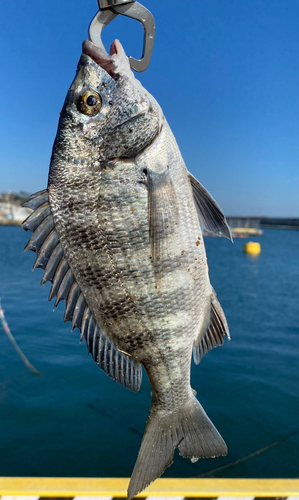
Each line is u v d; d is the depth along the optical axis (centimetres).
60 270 27
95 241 27
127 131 27
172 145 29
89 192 26
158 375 30
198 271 29
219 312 30
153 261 27
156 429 31
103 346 28
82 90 26
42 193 27
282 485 35
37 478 35
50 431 80
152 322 28
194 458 30
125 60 27
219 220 29
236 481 35
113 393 97
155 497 33
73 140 26
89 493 33
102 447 75
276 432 80
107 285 27
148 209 27
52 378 104
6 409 88
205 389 100
